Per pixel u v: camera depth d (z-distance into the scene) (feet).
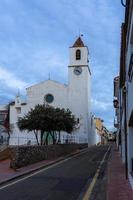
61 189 62.69
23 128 211.20
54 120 203.72
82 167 111.24
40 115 204.03
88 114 306.96
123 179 72.59
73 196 55.11
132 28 52.85
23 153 111.45
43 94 301.22
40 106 210.79
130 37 58.75
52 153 160.25
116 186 62.54
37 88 301.84
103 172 94.63
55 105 300.20
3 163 118.83
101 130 508.53
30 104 300.40
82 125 297.74
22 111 298.97
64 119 205.67
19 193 57.21
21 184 69.15
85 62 303.27
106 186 66.44
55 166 116.16
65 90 301.63
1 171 93.09
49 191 59.93
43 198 52.60
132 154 83.30
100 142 482.69
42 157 139.54
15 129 290.15
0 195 55.01
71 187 65.41
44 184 69.36
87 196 55.21
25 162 113.39
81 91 301.63
